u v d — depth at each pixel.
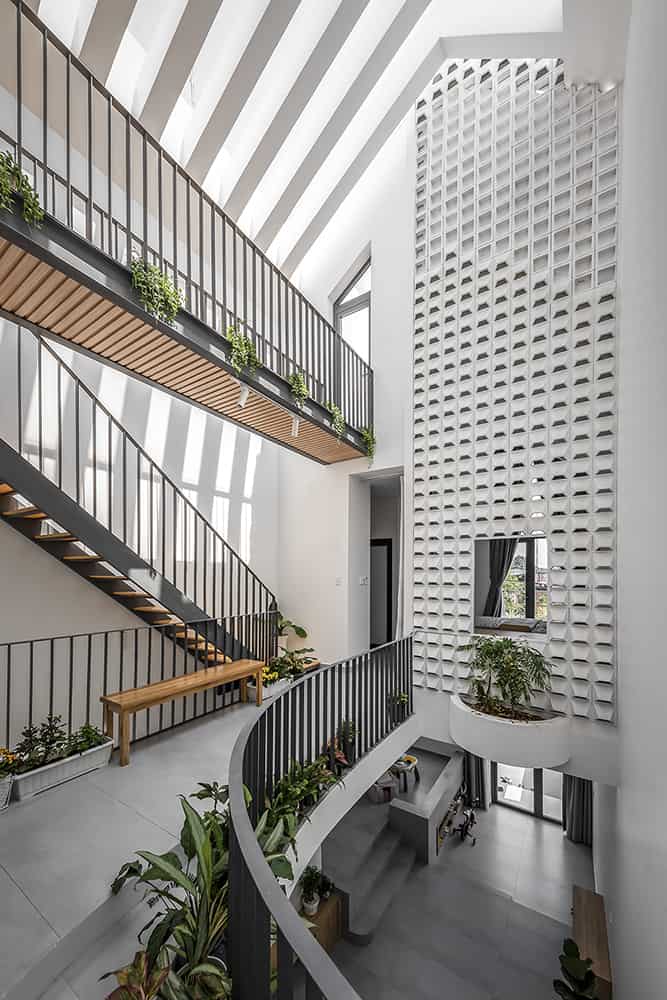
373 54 4.94
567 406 5.16
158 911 2.42
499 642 5.14
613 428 4.85
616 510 4.79
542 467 5.31
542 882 6.01
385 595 9.18
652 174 2.55
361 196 7.34
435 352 6.26
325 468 7.54
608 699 4.73
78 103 4.62
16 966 1.89
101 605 4.90
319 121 5.47
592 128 5.04
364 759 4.38
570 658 4.99
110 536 4.27
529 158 5.46
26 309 3.20
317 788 3.45
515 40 4.89
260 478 7.79
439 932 5.05
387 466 6.82
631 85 3.64
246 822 1.63
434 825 6.24
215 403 4.86
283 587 7.99
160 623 5.09
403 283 6.80
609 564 4.82
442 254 6.21
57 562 4.57
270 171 6.07
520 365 5.52
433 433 6.25
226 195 5.93
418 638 6.12
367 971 4.53
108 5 3.91
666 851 2.08
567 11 4.04
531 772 8.68
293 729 3.45
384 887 5.41
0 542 4.20
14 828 2.87
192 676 4.67
